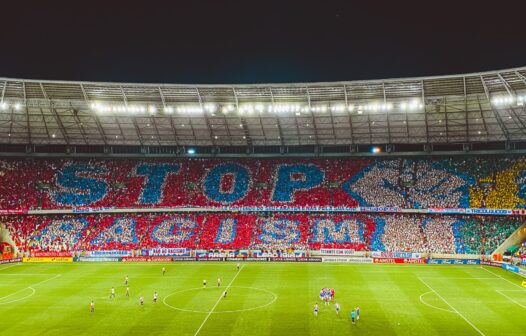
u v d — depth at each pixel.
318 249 87.81
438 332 46.41
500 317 51.19
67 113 88.31
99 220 95.25
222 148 102.88
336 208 92.50
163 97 84.00
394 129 90.31
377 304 56.34
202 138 96.69
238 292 62.38
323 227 92.19
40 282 69.31
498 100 73.31
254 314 52.53
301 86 80.94
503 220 87.06
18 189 96.44
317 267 79.69
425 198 91.31
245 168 103.38
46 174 100.00
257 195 97.38
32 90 82.00
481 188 90.38
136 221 95.38
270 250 87.56
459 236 86.25
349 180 98.19
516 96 74.69
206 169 103.44
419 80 76.81
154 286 66.25
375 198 93.38
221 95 84.31
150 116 89.38
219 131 94.00
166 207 95.44
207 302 57.53
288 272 75.50
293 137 95.62
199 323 49.50
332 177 99.38
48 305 56.69
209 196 97.62
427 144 95.56
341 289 63.81
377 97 81.62
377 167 99.69
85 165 102.88
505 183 89.62
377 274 73.69
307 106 81.56
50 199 95.69
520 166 91.38
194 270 77.88
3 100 83.50
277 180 100.25
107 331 47.12
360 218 93.44
